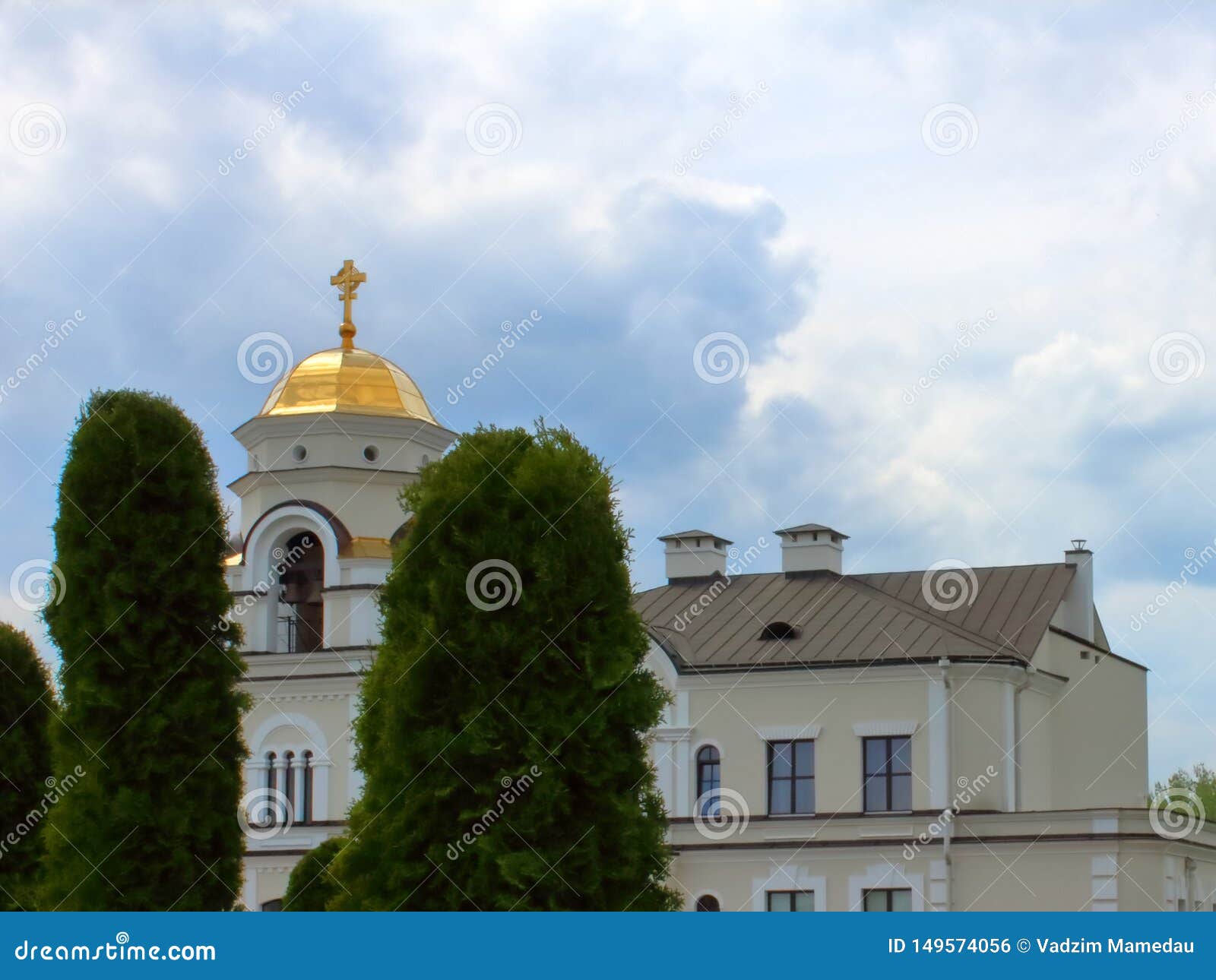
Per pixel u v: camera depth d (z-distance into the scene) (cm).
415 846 3275
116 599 3719
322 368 6069
